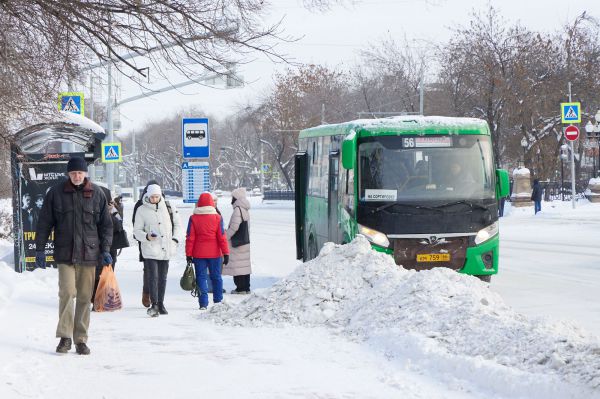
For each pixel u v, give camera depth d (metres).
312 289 13.85
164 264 15.41
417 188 18.11
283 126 93.69
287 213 69.19
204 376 9.40
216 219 16.31
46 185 22.58
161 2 12.12
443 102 71.19
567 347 8.80
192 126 23.62
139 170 178.25
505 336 9.62
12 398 8.30
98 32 12.33
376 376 9.24
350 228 18.39
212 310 14.62
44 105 17.86
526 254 26.28
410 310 11.73
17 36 13.05
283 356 10.62
